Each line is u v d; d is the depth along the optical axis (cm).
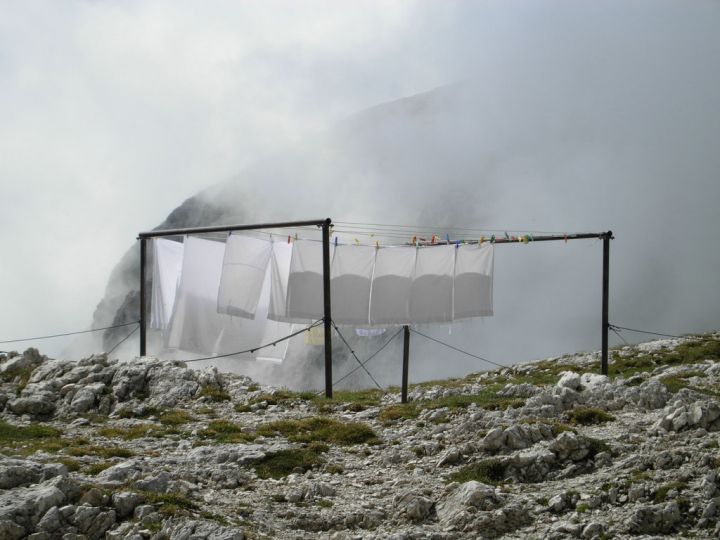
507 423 2212
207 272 3356
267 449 2134
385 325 3238
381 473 1991
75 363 3262
